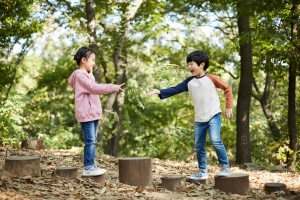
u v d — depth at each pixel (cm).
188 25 1811
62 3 1532
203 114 556
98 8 1448
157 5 1528
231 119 2288
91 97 506
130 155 2220
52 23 1571
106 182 547
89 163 520
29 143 945
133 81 2020
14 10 1466
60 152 907
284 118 1972
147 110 2111
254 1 1119
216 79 558
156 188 544
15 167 515
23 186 471
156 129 2219
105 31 1442
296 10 1165
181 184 550
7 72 1673
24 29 1527
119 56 1430
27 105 2016
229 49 1920
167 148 1736
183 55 1817
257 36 1325
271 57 1332
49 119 2277
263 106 1917
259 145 2041
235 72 1978
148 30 1645
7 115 1205
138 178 552
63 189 484
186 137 1591
